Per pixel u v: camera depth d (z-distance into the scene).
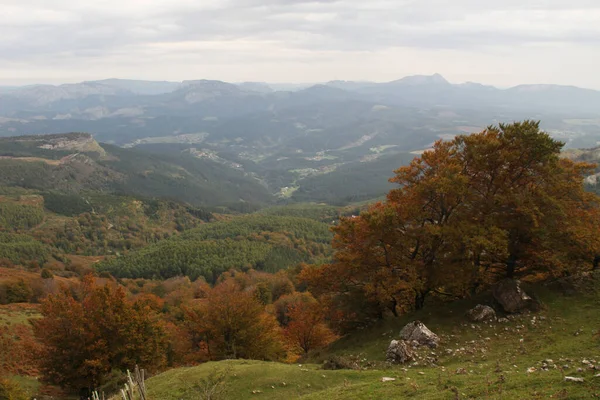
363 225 33.78
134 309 37.50
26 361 43.22
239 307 38.06
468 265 31.16
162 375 27.67
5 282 88.31
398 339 28.53
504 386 15.55
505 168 31.83
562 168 30.75
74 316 34.12
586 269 32.31
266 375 24.19
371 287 31.44
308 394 20.52
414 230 32.47
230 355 36.22
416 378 20.02
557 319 25.91
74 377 33.44
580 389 13.43
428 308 32.81
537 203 29.41
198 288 121.81
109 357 34.28
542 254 30.47
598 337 21.86
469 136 33.25
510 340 24.78
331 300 36.19
